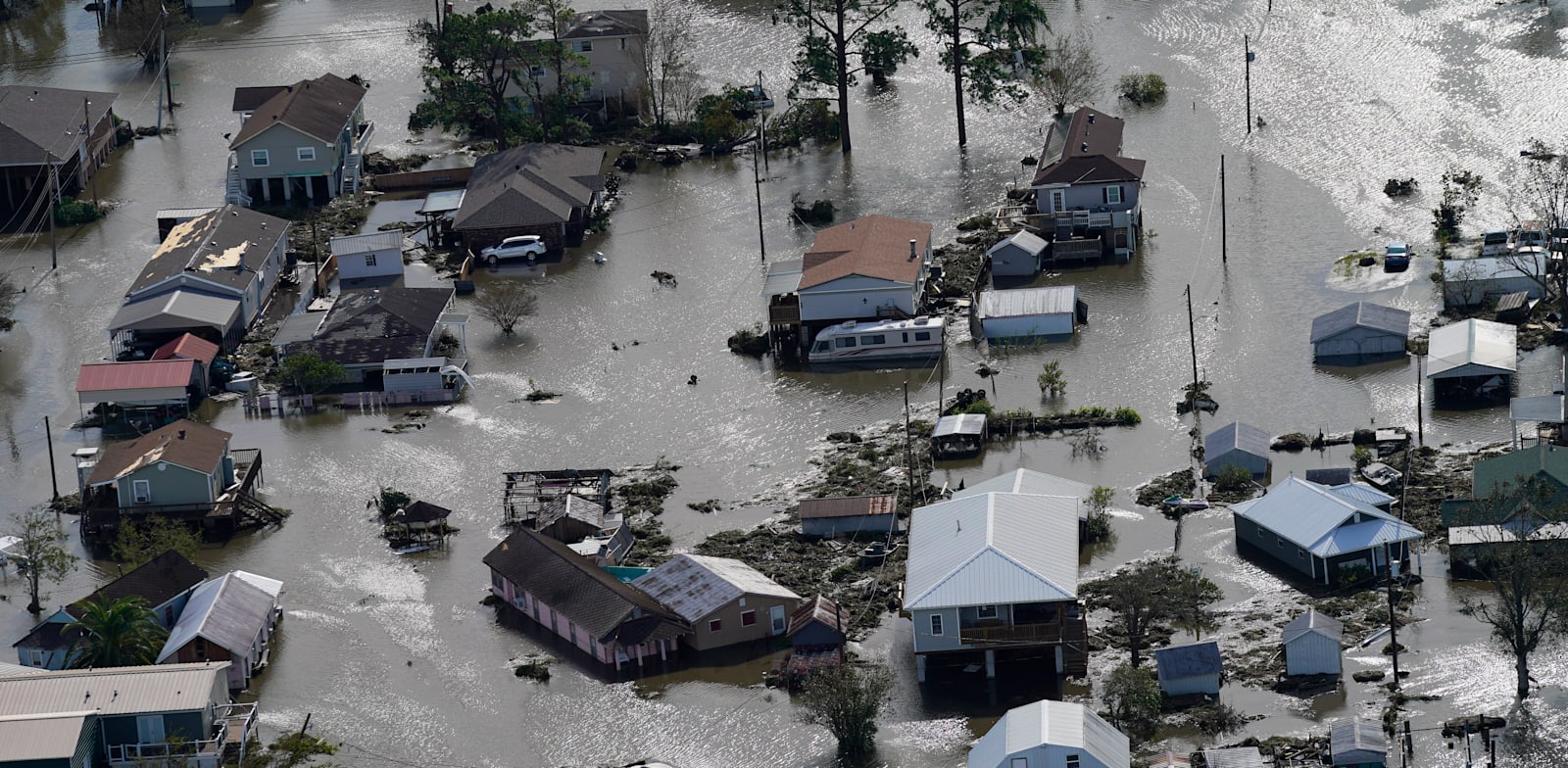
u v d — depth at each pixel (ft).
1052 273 451.12
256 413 407.03
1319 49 582.76
